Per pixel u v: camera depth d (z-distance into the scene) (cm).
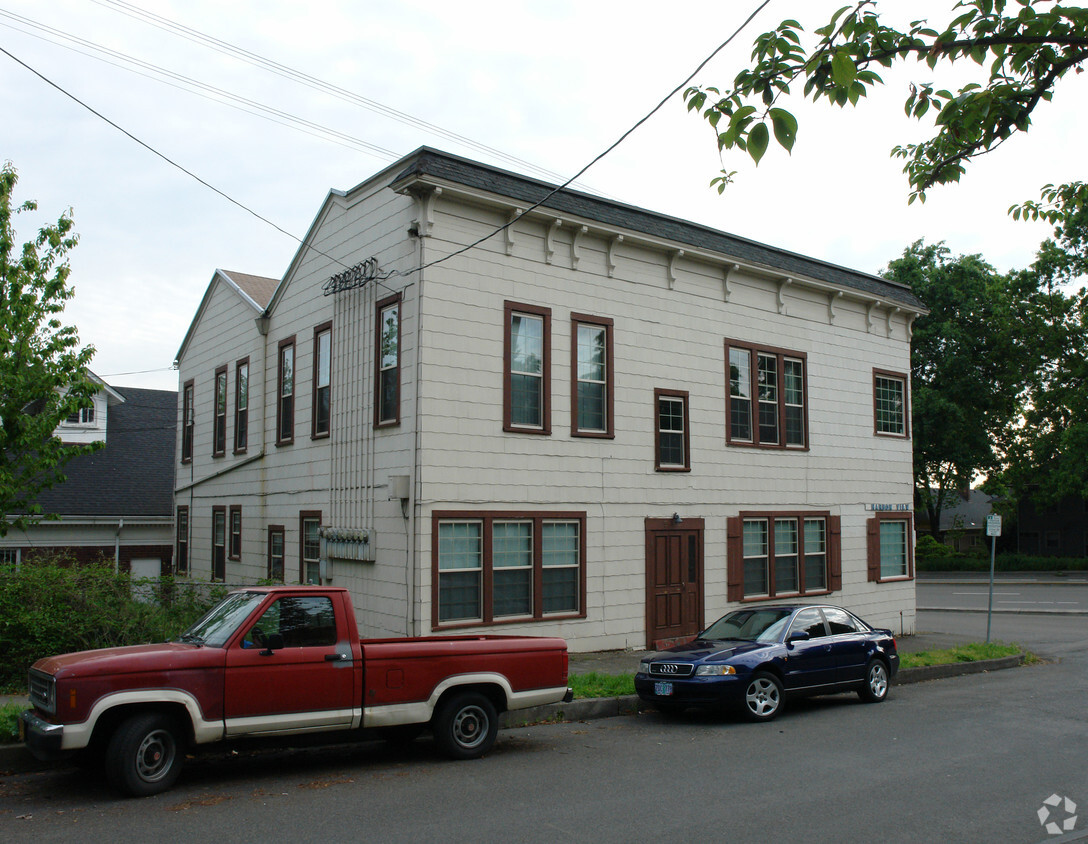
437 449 1459
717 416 1894
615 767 897
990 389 4741
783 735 1078
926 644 2108
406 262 1517
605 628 1659
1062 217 959
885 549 2295
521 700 967
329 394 1752
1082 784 827
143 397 3219
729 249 1930
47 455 1543
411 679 895
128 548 2692
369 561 1551
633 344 1755
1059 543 6291
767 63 613
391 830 673
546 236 1631
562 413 1630
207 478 2339
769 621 1301
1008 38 612
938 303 4688
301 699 833
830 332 2175
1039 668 1791
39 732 727
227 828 675
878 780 842
